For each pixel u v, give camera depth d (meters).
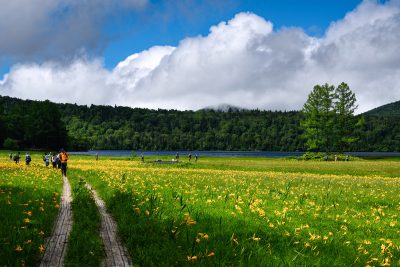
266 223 11.16
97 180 23.50
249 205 13.73
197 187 21.06
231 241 8.22
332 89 93.12
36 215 10.47
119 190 17.02
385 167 51.56
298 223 11.44
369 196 19.41
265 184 25.28
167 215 11.45
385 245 9.27
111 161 68.50
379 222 12.32
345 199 17.89
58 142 166.12
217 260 7.03
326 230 10.70
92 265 6.96
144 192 16.55
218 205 14.12
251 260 7.13
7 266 6.47
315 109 93.25
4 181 20.53
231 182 25.69
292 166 53.59
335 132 92.88
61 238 8.79
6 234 8.10
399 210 15.16
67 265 6.87
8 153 99.19
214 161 71.81
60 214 11.77
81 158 80.81
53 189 17.55
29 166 42.44
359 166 53.84
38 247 7.57
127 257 7.64
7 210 10.71
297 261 7.31
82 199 14.05
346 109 93.38
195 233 9.15
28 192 15.47
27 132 152.62
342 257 7.96
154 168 48.34
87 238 8.57
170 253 7.55
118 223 10.80
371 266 7.54
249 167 51.22
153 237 8.80
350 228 11.21
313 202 15.39
